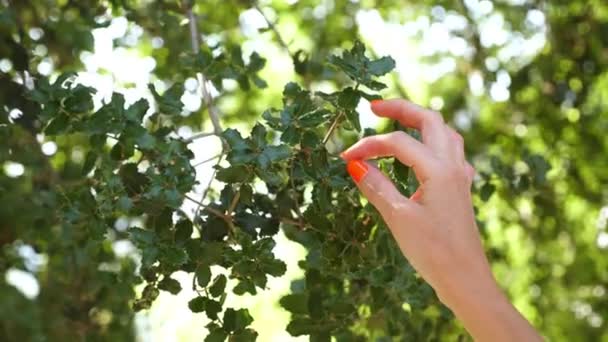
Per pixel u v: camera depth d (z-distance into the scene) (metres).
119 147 1.73
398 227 1.20
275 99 3.76
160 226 1.62
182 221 1.62
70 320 2.75
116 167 1.74
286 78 3.82
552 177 3.83
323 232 1.72
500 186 2.98
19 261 2.85
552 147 3.88
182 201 1.60
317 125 1.58
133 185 1.67
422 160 1.21
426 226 1.19
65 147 3.03
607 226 3.95
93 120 1.69
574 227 4.05
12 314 3.01
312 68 2.38
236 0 3.03
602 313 4.21
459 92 4.13
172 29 2.44
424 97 4.22
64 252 2.64
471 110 4.09
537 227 3.62
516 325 1.15
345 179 1.63
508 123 3.97
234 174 1.57
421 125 1.28
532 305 4.07
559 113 3.85
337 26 3.99
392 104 1.29
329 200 1.62
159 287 1.66
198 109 2.64
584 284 4.19
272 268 1.63
